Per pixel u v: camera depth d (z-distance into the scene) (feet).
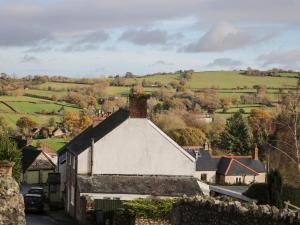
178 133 350.02
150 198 123.85
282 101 134.21
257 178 274.77
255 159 284.00
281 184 106.83
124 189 141.38
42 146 318.04
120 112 167.84
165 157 150.00
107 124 163.63
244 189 155.22
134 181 145.59
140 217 113.91
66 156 174.91
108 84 645.10
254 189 128.36
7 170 48.06
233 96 556.10
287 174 124.36
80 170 146.00
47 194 190.08
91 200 129.49
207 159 284.20
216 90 599.57
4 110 468.34
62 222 139.33
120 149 148.46
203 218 68.49
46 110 481.87
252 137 346.13
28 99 522.47
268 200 107.24
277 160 130.62
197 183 147.43
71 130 417.08
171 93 574.15
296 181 122.21
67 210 160.25
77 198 142.41
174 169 150.00
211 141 367.66
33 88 583.58
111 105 488.44
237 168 274.57
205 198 70.03
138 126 149.69
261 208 56.95
